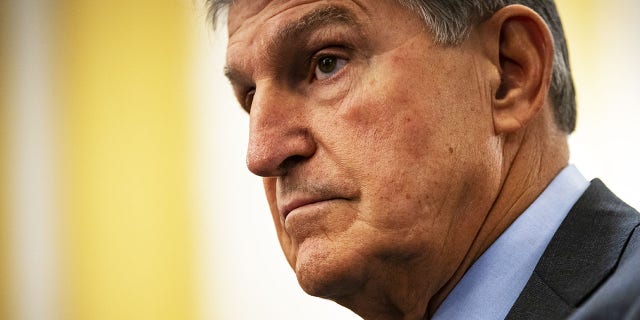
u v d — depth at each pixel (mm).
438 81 2393
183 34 5578
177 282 5398
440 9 2404
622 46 5105
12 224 5527
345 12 2396
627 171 5016
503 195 2508
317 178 2389
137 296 5438
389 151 2350
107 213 5512
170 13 5609
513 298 2445
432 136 2371
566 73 2668
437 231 2391
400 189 2346
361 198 2359
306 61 2451
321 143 2398
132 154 5535
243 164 5453
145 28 5609
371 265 2391
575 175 2604
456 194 2404
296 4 2438
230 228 5406
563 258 2361
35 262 5512
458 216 2432
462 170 2396
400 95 2363
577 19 5176
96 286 5473
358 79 2396
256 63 2482
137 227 5477
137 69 5594
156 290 5422
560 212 2504
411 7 2398
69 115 5598
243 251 5379
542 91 2479
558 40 2650
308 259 2398
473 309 2477
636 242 2283
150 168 5512
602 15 5152
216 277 5367
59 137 5582
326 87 2426
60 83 5613
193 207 5449
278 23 2438
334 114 2391
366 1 2404
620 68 5102
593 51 5137
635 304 2039
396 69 2377
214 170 5469
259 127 2434
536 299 2316
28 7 5680
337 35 2400
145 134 5539
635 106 5051
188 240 5422
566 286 2295
